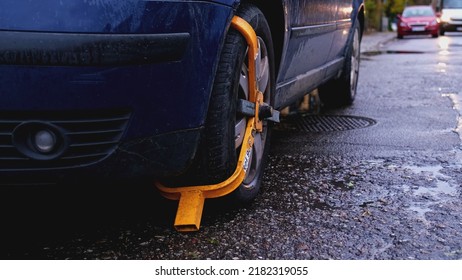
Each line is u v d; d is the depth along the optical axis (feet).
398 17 82.48
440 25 86.02
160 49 7.30
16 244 8.37
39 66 6.82
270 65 10.40
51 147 7.18
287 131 16.16
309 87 14.93
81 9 6.87
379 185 10.82
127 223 9.02
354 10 19.16
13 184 7.43
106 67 7.03
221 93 8.28
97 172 7.50
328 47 15.89
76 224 9.04
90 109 7.13
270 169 12.00
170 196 8.84
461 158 12.64
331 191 10.48
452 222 8.94
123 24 7.04
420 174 11.49
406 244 8.16
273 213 9.34
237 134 9.14
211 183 8.67
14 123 7.05
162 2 7.30
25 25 6.72
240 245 8.15
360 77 29.84
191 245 8.18
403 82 26.96
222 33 8.03
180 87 7.64
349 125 16.80
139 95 7.34
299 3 11.50
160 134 7.68
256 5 9.83
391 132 15.60
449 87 24.64
